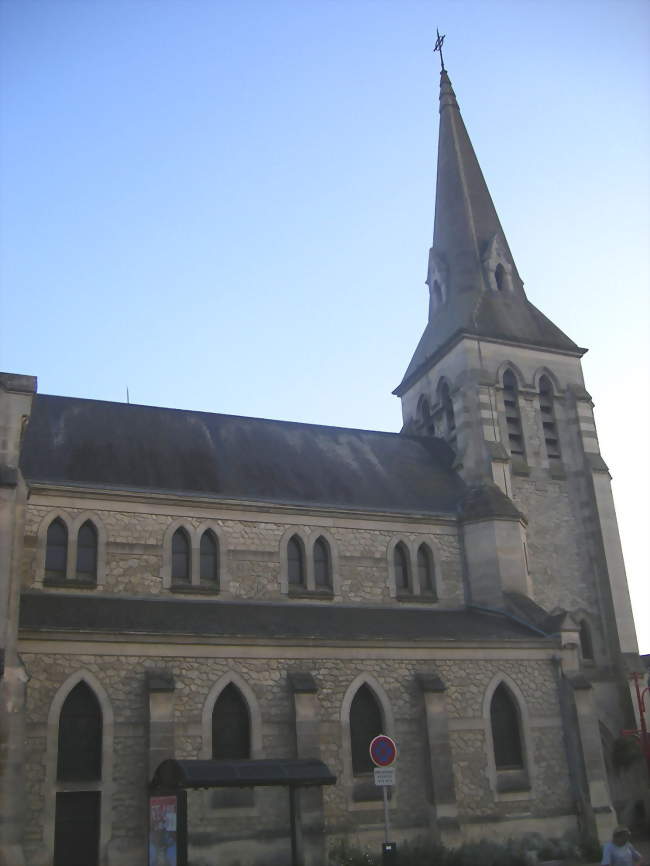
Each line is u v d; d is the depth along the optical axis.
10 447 24.03
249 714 25.09
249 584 30.44
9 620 22.16
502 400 39.38
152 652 24.42
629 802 33.06
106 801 22.52
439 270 44.84
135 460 31.94
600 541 37.81
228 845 23.44
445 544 34.62
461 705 28.05
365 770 26.20
